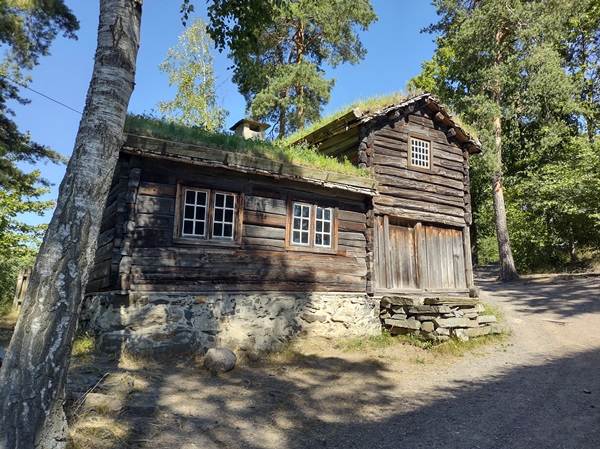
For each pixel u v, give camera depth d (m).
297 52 23.88
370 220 11.18
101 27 4.46
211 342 8.35
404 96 12.65
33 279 3.68
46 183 16.42
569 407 6.00
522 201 24.22
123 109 4.38
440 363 8.55
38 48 13.66
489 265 31.14
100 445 4.30
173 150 8.16
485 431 5.24
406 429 5.33
